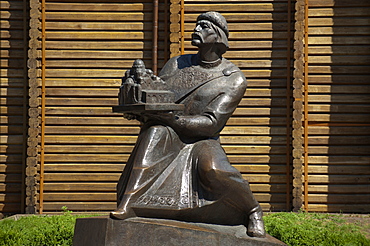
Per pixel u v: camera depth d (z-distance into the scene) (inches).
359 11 522.3
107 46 527.5
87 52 525.3
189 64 250.5
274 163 518.9
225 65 249.0
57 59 526.6
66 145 522.0
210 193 226.2
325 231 375.9
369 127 520.7
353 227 417.7
